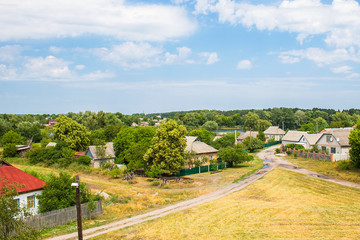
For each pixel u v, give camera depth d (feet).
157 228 71.72
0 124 337.11
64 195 84.12
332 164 155.12
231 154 186.91
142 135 199.93
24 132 336.29
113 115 385.50
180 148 159.22
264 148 302.25
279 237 62.39
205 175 163.22
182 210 88.48
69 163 192.85
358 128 140.46
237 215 79.41
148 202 103.76
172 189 129.49
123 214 90.27
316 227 67.67
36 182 87.15
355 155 133.80
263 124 436.35
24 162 208.95
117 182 150.82
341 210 80.69
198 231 68.49
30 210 82.33
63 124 225.35
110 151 212.43
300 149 215.51
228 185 129.08
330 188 109.91
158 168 154.61
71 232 73.00
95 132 255.29
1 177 81.82
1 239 48.14
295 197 97.55
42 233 72.02
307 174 139.33
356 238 60.29
